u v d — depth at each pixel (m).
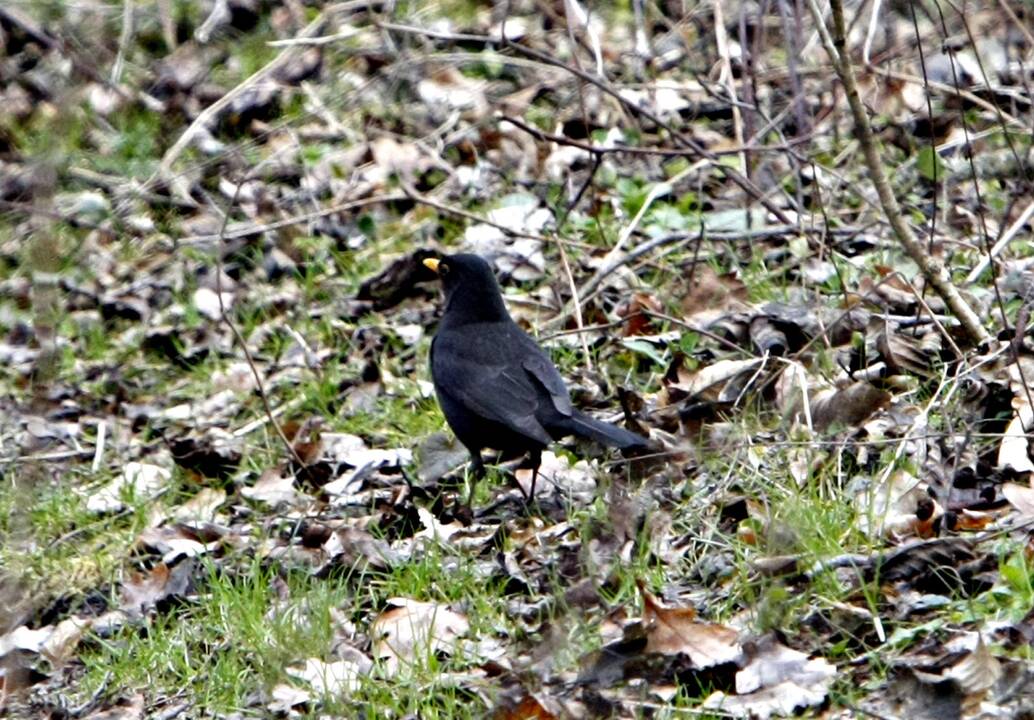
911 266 11.90
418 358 12.89
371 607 9.02
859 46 15.52
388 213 15.39
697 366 11.21
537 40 17.58
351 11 18.30
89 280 15.49
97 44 17.91
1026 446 8.96
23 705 8.78
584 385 11.46
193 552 10.20
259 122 17.38
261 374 13.29
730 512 9.06
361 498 10.66
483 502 10.36
